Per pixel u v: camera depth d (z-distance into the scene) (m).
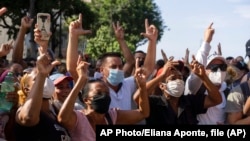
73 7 35.78
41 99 3.97
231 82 7.69
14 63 6.47
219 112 5.80
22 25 6.63
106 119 4.73
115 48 37.66
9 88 4.30
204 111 5.58
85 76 4.37
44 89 4.23
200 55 6.31
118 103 5.57
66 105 4.30
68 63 5.55
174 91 5.36
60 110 4.33
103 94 4.56
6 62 6.74
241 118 5.48
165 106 5.41
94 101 4.54
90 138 4.46
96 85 4.58
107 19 49.78
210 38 6.36
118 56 5.60
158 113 5.40
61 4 34.12
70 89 4.91
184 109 5.47
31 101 3.94
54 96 4.77
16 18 33.19
